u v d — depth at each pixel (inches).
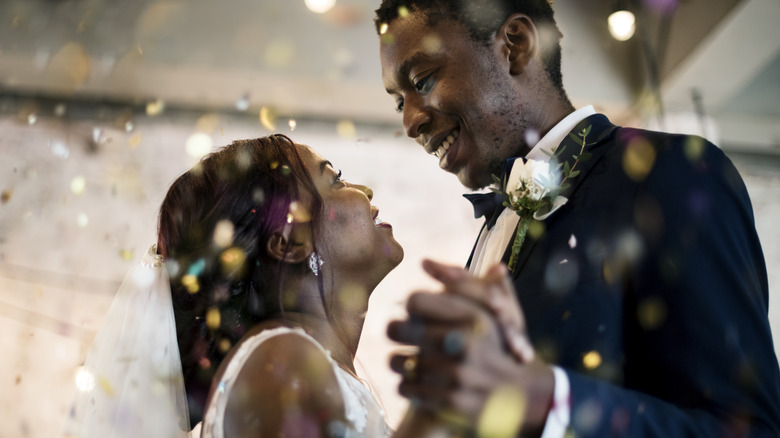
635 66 224.1
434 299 37.6
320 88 215.9
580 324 59.7
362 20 219.8
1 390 183.3
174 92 217.8
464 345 37.0
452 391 36.9
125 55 204.2
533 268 65.2
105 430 69.9
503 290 38.7
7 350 188.5
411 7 83.7
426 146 84.0
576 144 71.4
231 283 73.3
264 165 76.3
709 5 197.9
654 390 57.6
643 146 65.2
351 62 214.8
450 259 218.2
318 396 56.7
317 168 78.9
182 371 74.7
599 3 229.0
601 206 64.4
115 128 215.5
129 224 205.6
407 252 217.6
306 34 215.8
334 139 227.8
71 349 189.9
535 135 77.5
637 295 59.7
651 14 220.7
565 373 42.8
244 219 73.8
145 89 215.8
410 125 81.9
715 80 214.2
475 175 82.7
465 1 81.4
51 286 196.5
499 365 38.2
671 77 214.5
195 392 74.4
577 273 62.1
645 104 220.5
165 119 219.0
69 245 201.6
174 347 72.9
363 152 227.9
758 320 54.4
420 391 37.8
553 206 66.5
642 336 59.4
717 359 53.1
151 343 72.6
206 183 76.1
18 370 186.5
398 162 228.2
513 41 80.8
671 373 55.4
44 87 212.5
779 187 228.2
